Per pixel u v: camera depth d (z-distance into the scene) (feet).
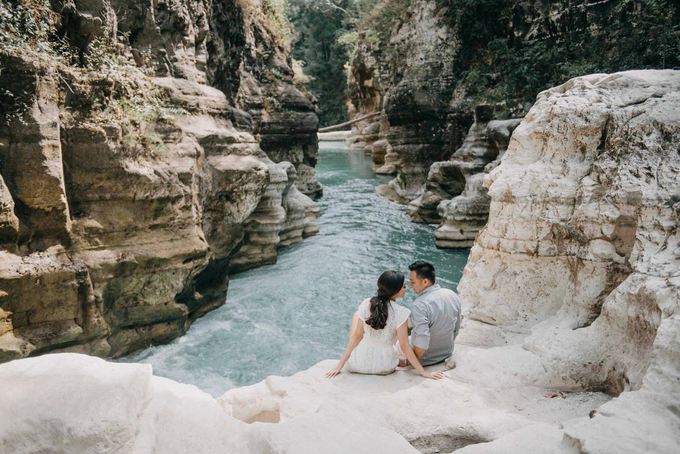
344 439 7.12
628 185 11.16
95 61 24.41
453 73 56.34
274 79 62.90
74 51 24.79
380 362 11.64
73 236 20.57
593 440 6.47
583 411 9.46
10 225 18.40
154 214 23.06
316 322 27.17
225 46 46.80
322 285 33.01
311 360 22.91
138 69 25.29
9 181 18.74
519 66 48.96
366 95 113.70
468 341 13.20
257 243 37.19
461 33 55.01
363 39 99.19
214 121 31.91
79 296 20.12
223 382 21.08
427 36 57.16
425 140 59.06
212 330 26.22
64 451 6.46
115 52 27.25
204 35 37.88
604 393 10.07
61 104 20.59
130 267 22.09
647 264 9.66
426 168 60.39
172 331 24.54
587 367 10.35
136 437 7.03
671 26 38.01
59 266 19.61
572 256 12.66
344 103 148.97
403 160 62.23
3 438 6.41
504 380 10.48
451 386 10.36
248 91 56.75
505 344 12.69
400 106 59.52
